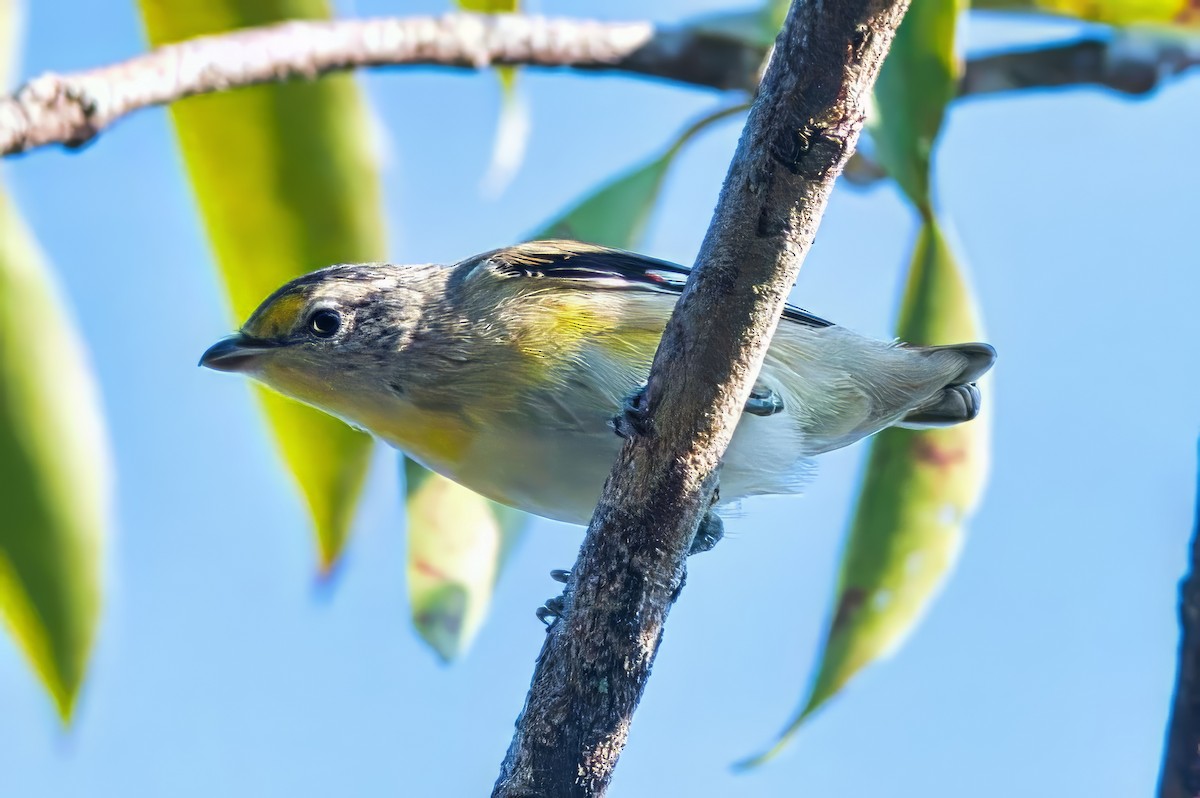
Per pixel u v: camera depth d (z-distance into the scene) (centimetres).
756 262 634
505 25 977
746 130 621
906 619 958
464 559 967
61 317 852
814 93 596
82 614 841
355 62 903
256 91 955
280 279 1011
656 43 1038
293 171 978
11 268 843
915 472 984
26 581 841
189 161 977
